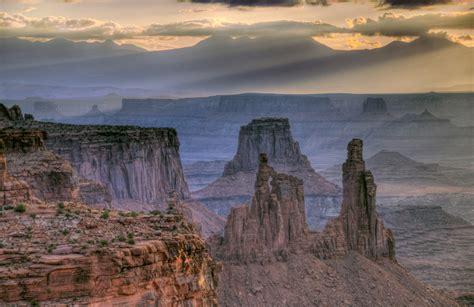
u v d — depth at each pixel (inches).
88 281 2625.5
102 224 2942.9
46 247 2689.5
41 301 2578.7
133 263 2709.2
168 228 2999.5
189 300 2876.5
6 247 2679.6
